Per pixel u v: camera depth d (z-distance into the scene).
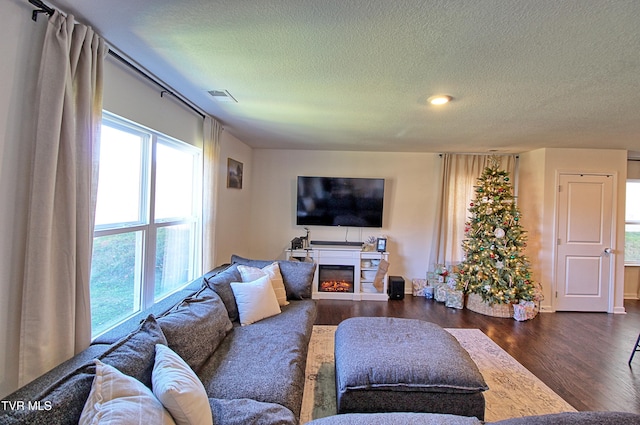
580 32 1.48
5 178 1.27
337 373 1.98
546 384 2.50
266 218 5.29
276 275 3.02
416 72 2.01
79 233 1.53
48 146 1.37
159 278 2.71
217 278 2.55
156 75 2.17
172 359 1.35
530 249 4.62
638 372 2.70
